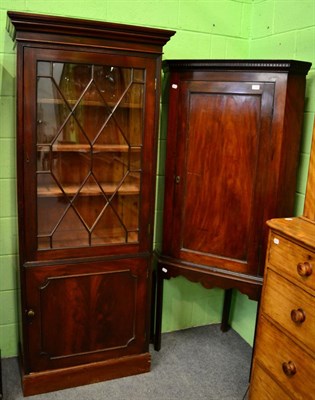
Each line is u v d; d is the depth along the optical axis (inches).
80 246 70.6
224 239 75.5
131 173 72.2
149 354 80.5
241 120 70.3
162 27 82.0
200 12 84.1
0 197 77.6
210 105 72.2
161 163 86.7
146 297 77.4
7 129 75.3
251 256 73.6
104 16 77.3
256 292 73.2
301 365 54.7
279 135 68.0
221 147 72.6
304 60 75.4
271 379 61.2
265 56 85.4
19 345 82.2
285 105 67.1
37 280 68.9
